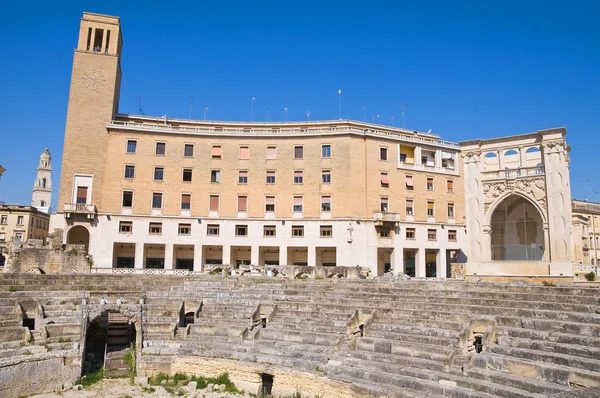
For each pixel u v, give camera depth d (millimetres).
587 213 85688
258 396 24266
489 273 40875
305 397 22953
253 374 25109
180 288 37625
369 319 27000
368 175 64750
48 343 26922
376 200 64688
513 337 22000
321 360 24984
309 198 64125
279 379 24047
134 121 69938
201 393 24516
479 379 19969
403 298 29891
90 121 63188
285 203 64312
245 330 29578
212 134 65062
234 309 33594
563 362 19047
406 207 66750
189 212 63469
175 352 28281
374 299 30469
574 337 20391
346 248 62281
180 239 62750
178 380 26453
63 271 51750
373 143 65938
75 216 60281
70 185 61344
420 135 78250
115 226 61281
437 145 70625
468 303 27234
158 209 62875
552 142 39656
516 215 43562
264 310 32406
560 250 38188
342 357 24547
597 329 20391
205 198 64000
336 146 64625
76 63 64062
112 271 56094
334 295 33188
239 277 40938
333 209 63375
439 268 68188
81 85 63719
